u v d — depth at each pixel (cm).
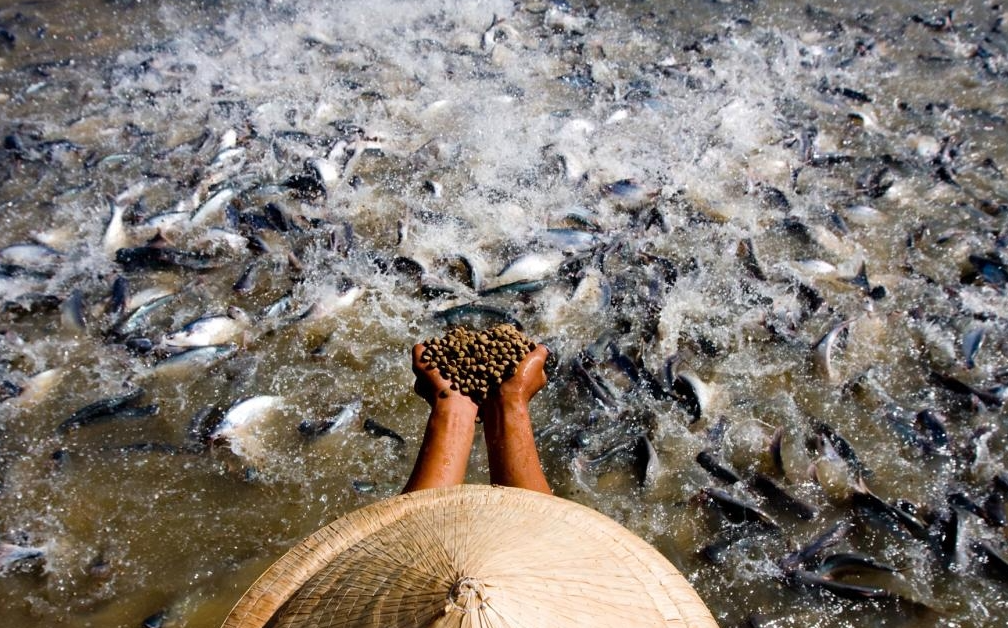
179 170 210
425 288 173
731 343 160
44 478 138
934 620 119
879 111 227
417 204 197
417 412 150
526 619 72
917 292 169
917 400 149
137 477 139
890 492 134
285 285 175
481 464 137
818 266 176
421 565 77
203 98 240
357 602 76
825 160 207
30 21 282
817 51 255
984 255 177
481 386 113
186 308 170
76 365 158
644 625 78
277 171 208
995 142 212
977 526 129
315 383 154
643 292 170
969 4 282
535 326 165
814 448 141
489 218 193
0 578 125
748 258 178
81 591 124
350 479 138
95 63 260
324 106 231
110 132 223
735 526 130
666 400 149
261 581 86
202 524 132
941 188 196
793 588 122
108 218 191
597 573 80
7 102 237
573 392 151
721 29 274
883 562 125
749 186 197
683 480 137
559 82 244
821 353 155
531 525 85
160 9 293
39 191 202
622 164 208
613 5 293
